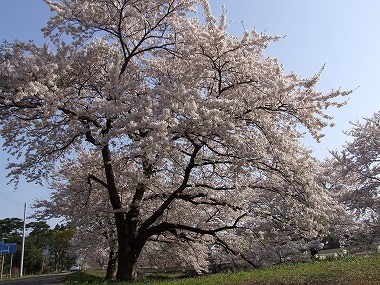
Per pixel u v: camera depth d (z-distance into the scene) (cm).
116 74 1142
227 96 1127
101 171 1620
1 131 1241
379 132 1955
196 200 1464
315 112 1117
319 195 1184
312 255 2002
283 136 1109
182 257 1872
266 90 1131
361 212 1972
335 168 2062
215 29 1086
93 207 1669
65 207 1789
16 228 6034
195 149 1117
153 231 1284
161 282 1023
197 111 976
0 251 4244
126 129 971
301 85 1109
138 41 1455
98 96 1343
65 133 1287
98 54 1352
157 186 1378
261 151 1062
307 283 735
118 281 1202
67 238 4544
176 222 1551
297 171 1123
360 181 1983
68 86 1288
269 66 1166
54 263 5794
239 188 1185
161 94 1023
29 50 1268
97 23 1308
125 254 1260
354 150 1975
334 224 1983
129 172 1284
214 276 1072
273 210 1528
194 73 1176
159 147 911
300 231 1230
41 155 1329
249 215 1355
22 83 1112
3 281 2708
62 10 1266
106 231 1839
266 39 1145
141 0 1291
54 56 1248
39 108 1119
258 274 951
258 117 1124
